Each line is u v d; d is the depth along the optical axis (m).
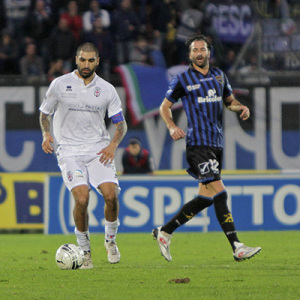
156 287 17.83
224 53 47.06
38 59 48.25
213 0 47.50
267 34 45.09
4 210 41.62
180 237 38.53
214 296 16.19
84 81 22.16
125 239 37.66
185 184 40.91
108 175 22.25
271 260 25.52
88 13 47.50
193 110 23.19
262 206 41.16
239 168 42.22
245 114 23.36
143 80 42.22
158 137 42.16
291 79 42.12
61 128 22.45
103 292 17.02
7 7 51.38
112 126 41.59
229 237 23.00
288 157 42.19
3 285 18.73
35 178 41.53
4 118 41.66
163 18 49.28
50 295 16.61
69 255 22.09
